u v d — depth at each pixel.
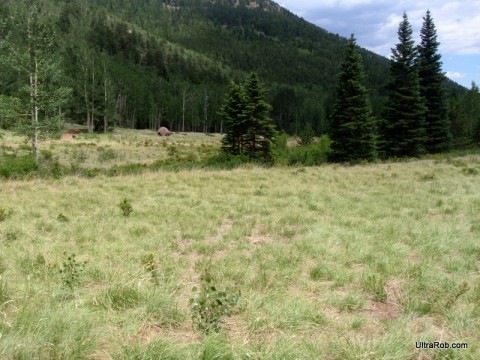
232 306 3.91
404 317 4.11
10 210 9.65
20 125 23.38
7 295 4.24
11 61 22.86
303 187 13.50
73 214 9.58
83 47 87.25
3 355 2.91
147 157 33.84
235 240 7.54
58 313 3.62
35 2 23.41
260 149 25.56
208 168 20.36
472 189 12.52
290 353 3.19
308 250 6.62
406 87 26.95
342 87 25.39
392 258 6.00
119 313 3.96
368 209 9.93
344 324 3.94
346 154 25.28
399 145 27.53
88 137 47.22
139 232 7.86
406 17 26.84
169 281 5.06
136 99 80.50
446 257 6.09
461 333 3.74
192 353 3.13
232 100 25.11
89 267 5.50
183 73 129.38
